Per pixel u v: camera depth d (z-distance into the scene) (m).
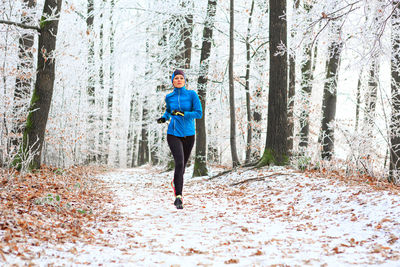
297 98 14.45
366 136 8.50
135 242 3.96
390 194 5.70
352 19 7.49
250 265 3.09
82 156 19.53
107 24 21.06
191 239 4.27
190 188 11.27
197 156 13.86
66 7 10.46
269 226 5.21
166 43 16.00
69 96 14.55
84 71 15.47
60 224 4.36
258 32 14.28
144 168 25.61
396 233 4.07
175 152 4.91
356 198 6.04
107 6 14.96
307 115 13.99
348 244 3.92
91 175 14.02
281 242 4.12
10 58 9.65
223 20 14.25
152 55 16.41
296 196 7.34
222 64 14.67
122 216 5.84
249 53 14.15
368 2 6.79
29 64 10.12
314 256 3.41
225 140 23.09
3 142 8.17
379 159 8.52
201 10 14.30
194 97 5.02
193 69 14.04
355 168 8.63
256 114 16.64
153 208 7.00
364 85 9.69
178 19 15.02
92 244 3.71
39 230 3.81
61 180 8.74
